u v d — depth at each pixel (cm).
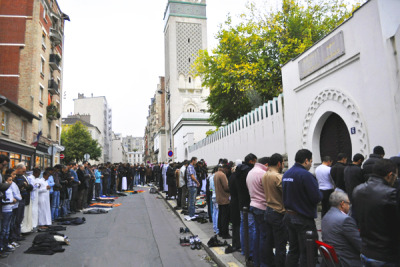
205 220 883
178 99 4819
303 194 366
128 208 1280
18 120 2152
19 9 2567
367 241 262
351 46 718
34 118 2452
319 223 741
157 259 571
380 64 634
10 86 2464
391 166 262
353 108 720
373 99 655
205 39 5022
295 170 381
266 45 1856
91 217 1057
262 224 455
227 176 746
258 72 1788
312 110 893
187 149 3212
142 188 2452
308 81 901
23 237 747
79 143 4772
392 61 607
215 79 2077
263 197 463
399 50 585
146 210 1218
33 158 2367
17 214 707
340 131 817
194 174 962
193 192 955
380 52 633
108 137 10119
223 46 2000
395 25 630
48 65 2889
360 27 689
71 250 633
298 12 1875
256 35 1844
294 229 377
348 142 784
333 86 800
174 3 5006
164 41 5556
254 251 476
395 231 248
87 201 1392
